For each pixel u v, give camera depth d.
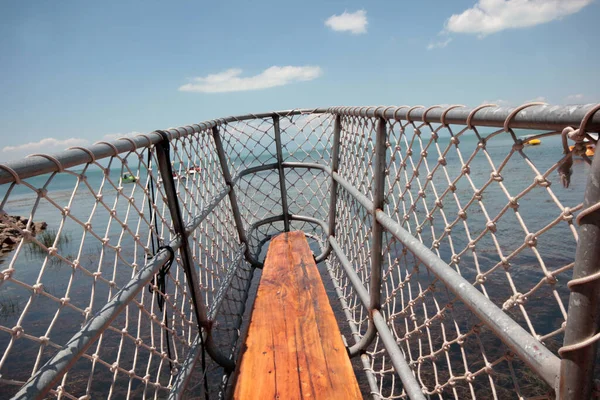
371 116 2.07
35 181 46.66
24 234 0.96
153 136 1.80
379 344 3.75
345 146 3.38
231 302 4.16
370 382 2.29
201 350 2.27
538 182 0.79
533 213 6.57
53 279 7.26
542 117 0.74
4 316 5.79
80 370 4.11
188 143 2.63
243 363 2.33
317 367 2.23
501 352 3.51
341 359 2.29
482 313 1.01
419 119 1.35
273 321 2.79
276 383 2.12
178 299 4.71
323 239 5.82
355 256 3.21
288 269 3.76
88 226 1.25
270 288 3.36
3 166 0.89
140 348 4.41
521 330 0.87
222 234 3.47
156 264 1.71
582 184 7.35
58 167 1.07
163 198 2.00
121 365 4.16
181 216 2.12
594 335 0.64
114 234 10.62
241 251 4.10
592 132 0.64
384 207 2.08
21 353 4.68
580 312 0.65
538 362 0.78
